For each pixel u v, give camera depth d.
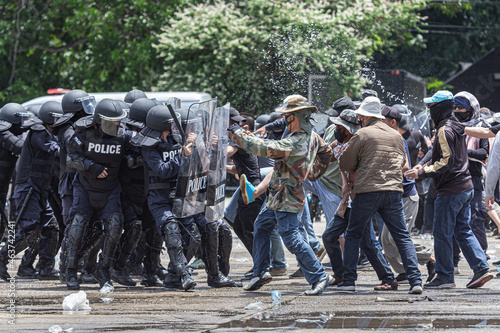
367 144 12.36
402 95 34.16
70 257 13.45
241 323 9.66
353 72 37.09
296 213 12.30
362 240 13.04
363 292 12.81
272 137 16.03
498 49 54.94
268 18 41.59
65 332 9.20
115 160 13.08
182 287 13.24
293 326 9.38
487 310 10.62
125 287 13.91
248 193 12.99
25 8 48.81
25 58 50.59
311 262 12.38
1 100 49.31
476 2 70.00
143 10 45.91
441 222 13.23
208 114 13.28
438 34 71.00
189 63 42.56
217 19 41.81
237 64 41.16
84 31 47.97
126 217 13.70
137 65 45.16
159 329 9.31
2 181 15.49
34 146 14.99
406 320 9.76
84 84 48.47
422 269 16.81
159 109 12.87
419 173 13.05
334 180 14.33
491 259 18.78
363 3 43.38
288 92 39.44
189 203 12.99
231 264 18.59
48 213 15.27
